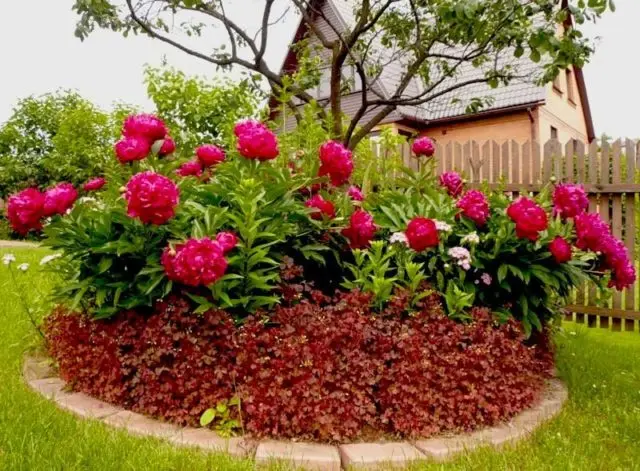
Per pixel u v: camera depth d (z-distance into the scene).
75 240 2.80
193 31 5.01
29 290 5.00
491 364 2.71
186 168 3.43
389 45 5.38
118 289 2.75
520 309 3.29
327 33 11.74
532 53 3.88
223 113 7.11
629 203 5.28
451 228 3.11
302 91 4.75
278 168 3.12
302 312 2.65
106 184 3.46
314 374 2.45
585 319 5.48
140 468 2.05
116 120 9.86
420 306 2.82
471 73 13.39
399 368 2.55
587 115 17.70
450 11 3.58
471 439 2.49
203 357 2.52
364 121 13.23
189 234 2.78
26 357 3.48
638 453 2.46
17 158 20.27
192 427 2.49
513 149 5.77
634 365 3.91
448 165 6.17
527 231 2.91
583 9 3.63
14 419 2.45
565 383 3.45
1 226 18.58
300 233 3.05
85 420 2.51
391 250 3.05
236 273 2.70
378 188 4.74
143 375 2.63
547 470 2.22
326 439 2.41
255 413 2.40
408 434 2.49
